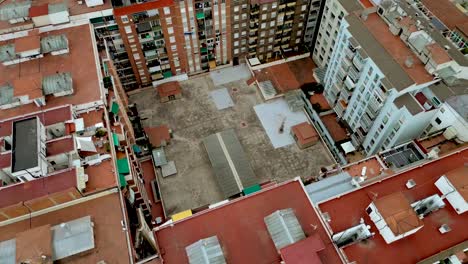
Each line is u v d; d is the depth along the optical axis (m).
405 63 63.12
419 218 46.50
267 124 83.75
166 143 80.25
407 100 61.94
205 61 90.69
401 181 52.31
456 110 59.50
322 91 87.12
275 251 45.88
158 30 77.81
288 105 86.38
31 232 45.09
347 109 78.19
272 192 50.47
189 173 76.50
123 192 53.56
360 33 67.62
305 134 79.00
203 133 82.44
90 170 53.06
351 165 62.47
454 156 54.72
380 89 64.38
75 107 58.84
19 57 64.94
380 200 47.25
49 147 52.31
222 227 47.62
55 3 73.12
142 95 88.56
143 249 52.62
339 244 49.47
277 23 86.69
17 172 47.53
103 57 69.88
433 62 60.81
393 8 68.69
